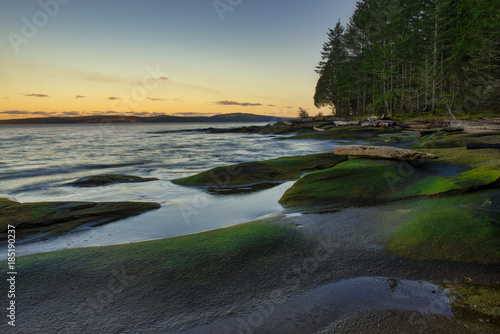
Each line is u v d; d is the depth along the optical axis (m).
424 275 3.45
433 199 6.16
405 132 29.38
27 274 3.49
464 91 41.88
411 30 48.94
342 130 33.47
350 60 64.94
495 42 35.62
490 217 4.50
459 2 45.81
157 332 2.57
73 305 2.93
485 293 3.04
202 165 15.55
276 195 8.29
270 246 4.31
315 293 3.16
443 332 2.48
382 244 4.32
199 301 3.02
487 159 9.58
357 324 2.63
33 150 25.34
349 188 7.56
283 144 28.23
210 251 4.12
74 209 6.38
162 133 64.19
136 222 6.05
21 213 5.94
